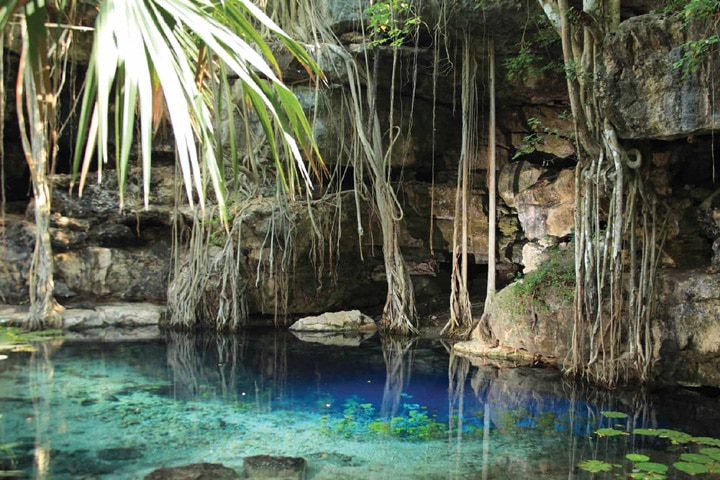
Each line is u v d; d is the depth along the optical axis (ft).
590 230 24.12
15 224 39.11
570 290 26.89
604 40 22.61
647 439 17.38
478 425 18.78
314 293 40.09
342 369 27.09
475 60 33.58
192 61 10.90
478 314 36.81
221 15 9.71
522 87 35.65
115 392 22.27
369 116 35.14
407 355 30.32
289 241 38.24
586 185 24.20
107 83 6.51
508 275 39.06
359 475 14.55
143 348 31.04
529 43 29.96
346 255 41.11
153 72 8.41
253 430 18.07
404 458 15.78
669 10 21.30
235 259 37.52
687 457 15.47
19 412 19.48
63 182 39.65
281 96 8.98
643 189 23.71
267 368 27.22
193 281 36.55
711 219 25.00
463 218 34.81
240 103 36.35
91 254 38.96
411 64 35.27
